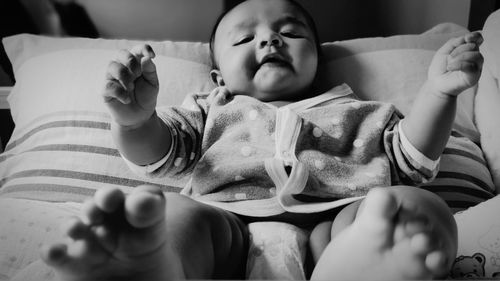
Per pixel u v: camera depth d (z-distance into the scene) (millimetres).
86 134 1114
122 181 1064
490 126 1095
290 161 824
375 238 512
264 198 810
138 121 738
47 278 617
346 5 1601
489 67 1141
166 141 838
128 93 688
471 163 1043
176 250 576
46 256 446
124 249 454
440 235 510
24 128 1177
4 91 1527
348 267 534
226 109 948
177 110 958
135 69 679
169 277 493
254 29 1060
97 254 450
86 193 1044
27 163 1099
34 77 1239
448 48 777
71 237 451
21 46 1339
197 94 1065
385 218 504
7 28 1588
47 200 1033
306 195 810
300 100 1045
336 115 925
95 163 1078
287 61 1016
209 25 1606
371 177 833
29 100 1210
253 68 1014
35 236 760
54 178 1062
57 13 1607
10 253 736
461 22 1576
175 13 1610
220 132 932
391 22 1611
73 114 1143
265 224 752
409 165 859
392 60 1198
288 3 1113
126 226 453
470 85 744
